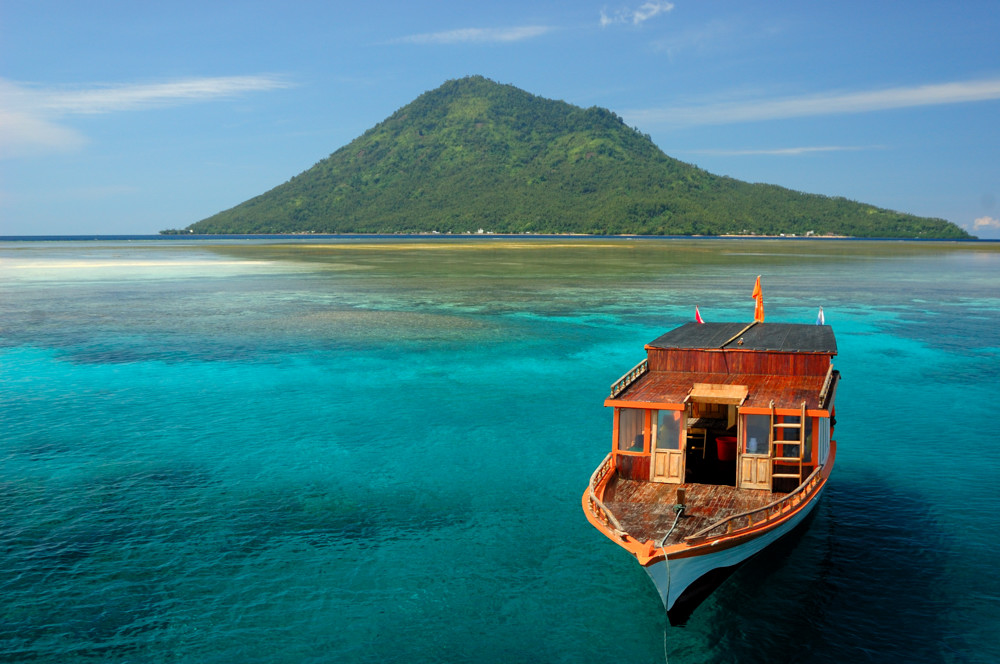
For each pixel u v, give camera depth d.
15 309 66.81
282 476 25.47
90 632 16.25
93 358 44.56
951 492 23.80
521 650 16.02
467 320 59.44
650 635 16.56
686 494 19.66
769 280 98.69
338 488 24.47
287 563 19.42
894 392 36.38
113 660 15.38
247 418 32.19
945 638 16.14
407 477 25.45
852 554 19.78
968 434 29.72
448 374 40.28
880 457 27.11
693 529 17.56
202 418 32.19
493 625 16.89
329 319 59.94
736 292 81.62
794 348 23.59
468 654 15.87
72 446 28.44
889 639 16.16
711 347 24.02
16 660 15.24
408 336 51.91
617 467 20.92
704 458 21.98
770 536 18.06
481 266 127.50
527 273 110.12
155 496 23.61
